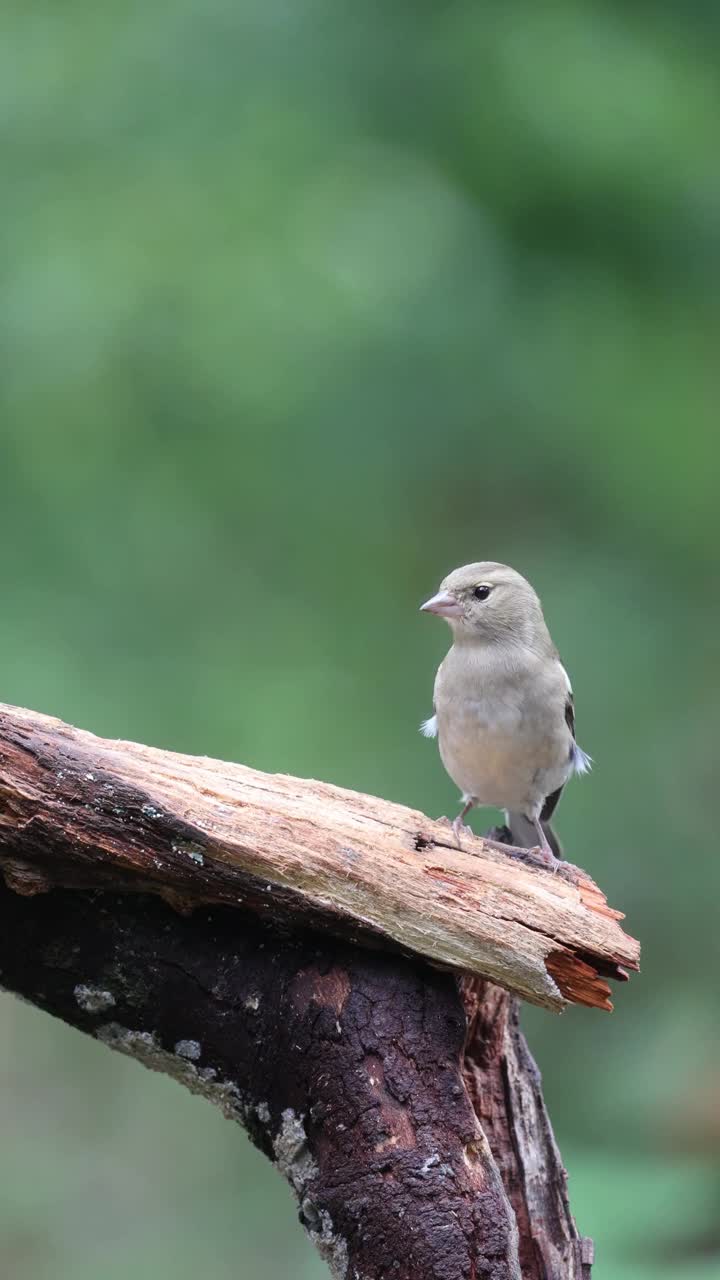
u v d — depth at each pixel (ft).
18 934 19.95
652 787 42.78
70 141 42.24
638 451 43.96
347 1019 19.33
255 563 42.50
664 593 44.80
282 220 41.88
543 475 44.45
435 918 19.67
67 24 43.55
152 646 40.65
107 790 19.22
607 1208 26.91
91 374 40.83
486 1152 18.92
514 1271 18.44
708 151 43.88
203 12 43.68
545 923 19.94
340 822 20.11
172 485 41.50
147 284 40.75
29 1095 43.91
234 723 40.14
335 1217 18.86
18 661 38.99
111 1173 42.52
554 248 44.80
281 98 43.29
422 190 43.14
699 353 44.39
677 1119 32.63
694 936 41.34
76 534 40.88
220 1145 43.19
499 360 43.29
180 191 41.73
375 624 43.21
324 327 41.55
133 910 19.94
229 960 19.80
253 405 41.57
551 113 43.39
